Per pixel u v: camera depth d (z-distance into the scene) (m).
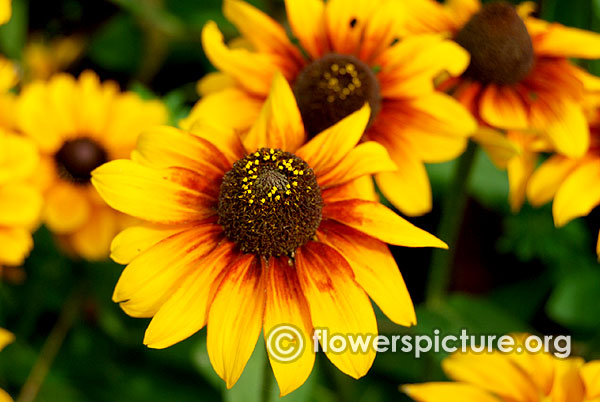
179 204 0.38
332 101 0.43
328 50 0.44
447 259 0.48
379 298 0.38
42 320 0.53
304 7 0.44
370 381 0.51
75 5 0.60
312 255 0.38
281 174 0.38
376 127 0.43
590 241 0.54
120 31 0.59
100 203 0.50
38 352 0.52
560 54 0.45
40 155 0.49
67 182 0.50
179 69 0.58
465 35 0.45
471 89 0.44
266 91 0.43
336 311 0.38
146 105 0.51
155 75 0.58
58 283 0.52
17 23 0.55
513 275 0.56
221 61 0.43
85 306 0.53
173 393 0.51
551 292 0.55
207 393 0.51
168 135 0.39
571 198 0.44
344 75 0.43
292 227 0.38
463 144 0.43
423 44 0.43
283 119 0.40
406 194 0.43
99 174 0.38
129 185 0.38
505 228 0.55
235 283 0.38
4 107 0.49
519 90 0.44
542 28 0.46
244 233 0.38
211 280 0.38
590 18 0.51
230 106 0.43
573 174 0.44
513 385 0.42
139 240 0.38
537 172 0.45
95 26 0.60
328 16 0.44
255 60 0.43
